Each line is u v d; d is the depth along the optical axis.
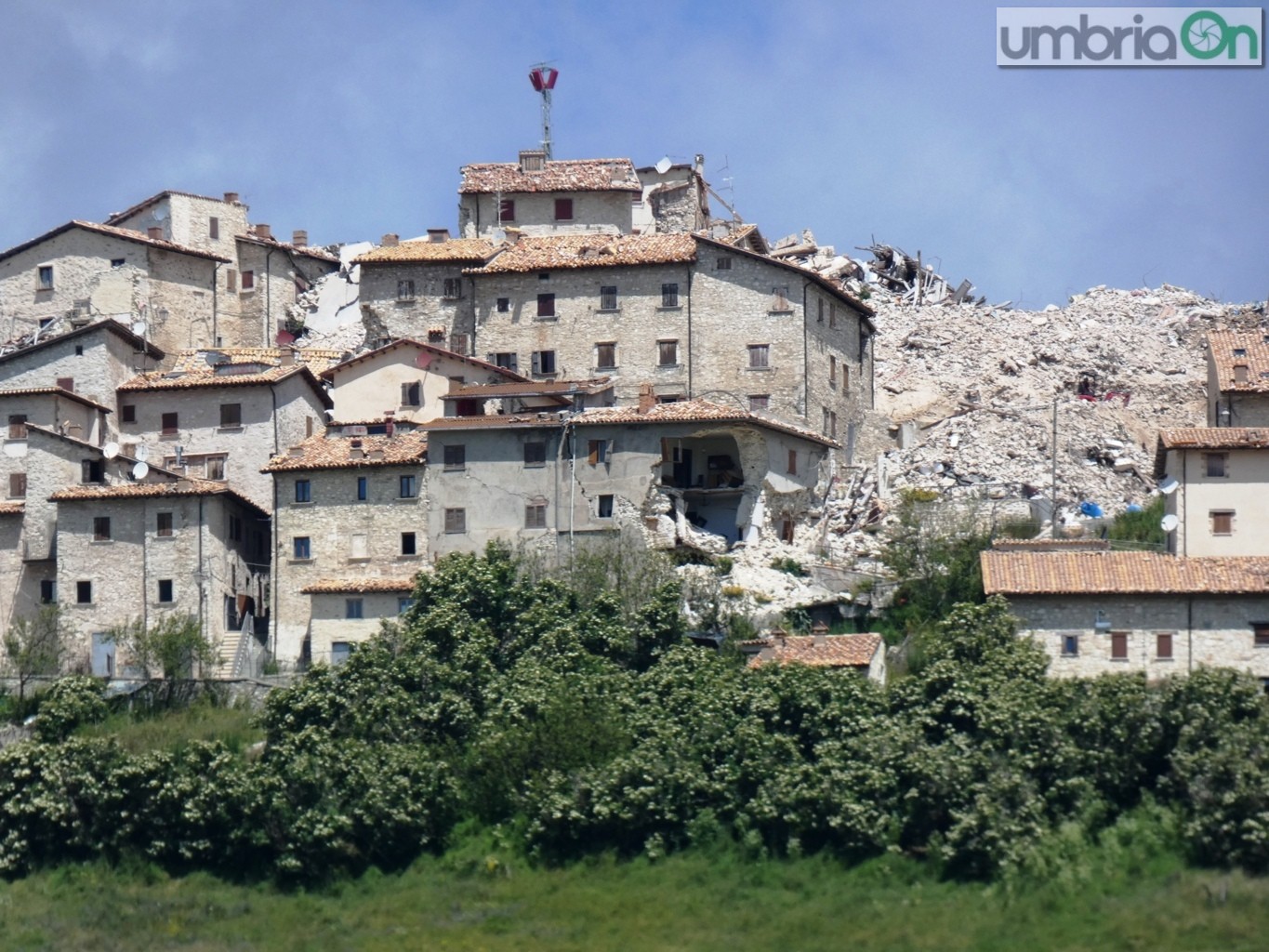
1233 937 83.25
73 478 125.00
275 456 123.56
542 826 93.56
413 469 119.75
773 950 85.75
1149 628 102.38
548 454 119.06
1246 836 87.31
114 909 92.31
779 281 130.25
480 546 118.50
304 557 119.88
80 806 97.00
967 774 90.50
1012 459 129.25
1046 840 88.75
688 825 93.12
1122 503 125.25
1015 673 96.94
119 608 120.25
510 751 96.44
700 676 100.19
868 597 112.81
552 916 89.94
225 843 95.44
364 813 94.50
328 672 102.88
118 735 102.06
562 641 103.56
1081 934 84.50
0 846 96.12
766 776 93.31
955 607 101.94
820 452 127.19
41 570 123.81
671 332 131.12
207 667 114.56
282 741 99.19
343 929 90.25
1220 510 108.00
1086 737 92.44
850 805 90.88
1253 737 90.81
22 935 90.12
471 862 93.94
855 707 96.06
